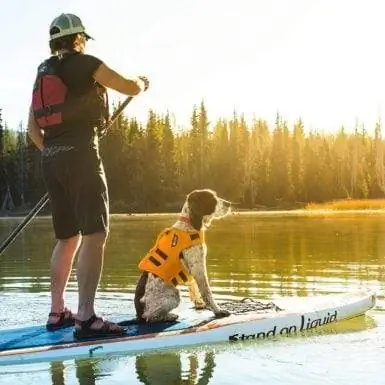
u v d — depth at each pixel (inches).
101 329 207.3
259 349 203.8
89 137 205.9
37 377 175.8
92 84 204.5
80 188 204.5
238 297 291.6
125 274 376.8
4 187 2396.7
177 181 2487.7
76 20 208.7
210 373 177.8
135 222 1256.2
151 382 170.2
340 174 2723.9
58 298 220.4
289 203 2583.7
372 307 253.1
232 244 578.6
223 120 2785.4
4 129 2581.2
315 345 207.3
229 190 2593.5
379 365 180.7
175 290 225.9
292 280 341.4
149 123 2512.3
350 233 717.3
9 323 239.8
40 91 206.7
